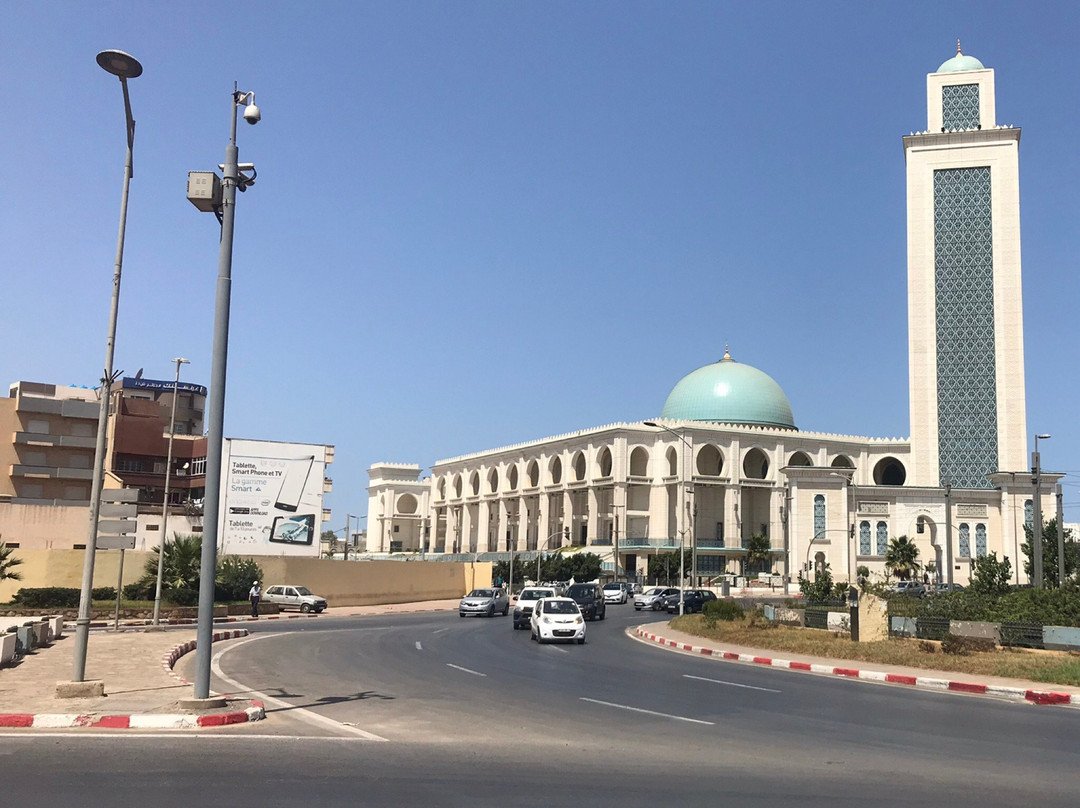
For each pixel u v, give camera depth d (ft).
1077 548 192.13
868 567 306.96
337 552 541.34
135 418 240.53
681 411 378.73
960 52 333.83
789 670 87.61
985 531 305.53
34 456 223.51
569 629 116.67
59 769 36.86
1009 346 307.37
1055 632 90.79
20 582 164.35
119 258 62.90
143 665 76.02
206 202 53.31
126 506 60.95
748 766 40.06
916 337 315.99
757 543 336.29
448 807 31.86
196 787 33.99
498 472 427.33
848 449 369.71
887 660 88.17
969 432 308.60
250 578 185.78
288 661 85.40
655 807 32.58
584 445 368.68
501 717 53.01
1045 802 34.22
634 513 351.87
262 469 252.21
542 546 386.52
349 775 36.45
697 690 68.44
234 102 54.70
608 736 47.32
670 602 207.72
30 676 67.15
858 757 42.60
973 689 70.85
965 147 317.83
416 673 76.48
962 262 314.35
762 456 371.15
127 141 63.36
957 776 38.60
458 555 423.64
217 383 52.49
